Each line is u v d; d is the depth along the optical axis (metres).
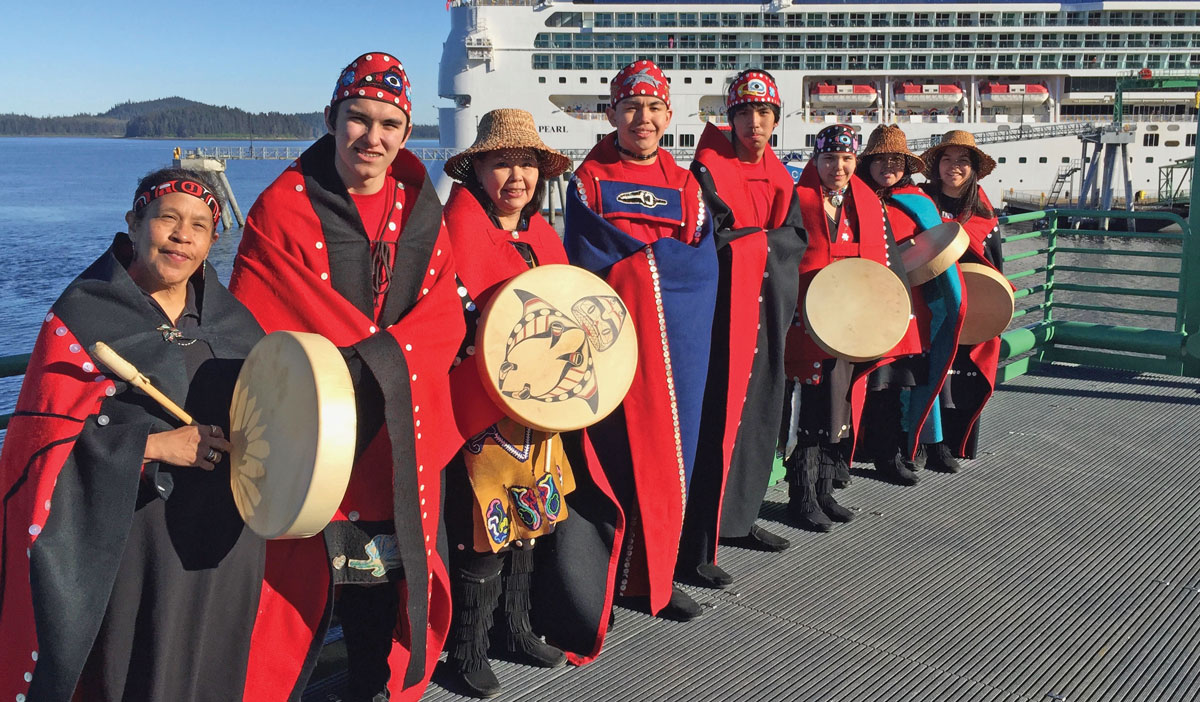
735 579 3.82
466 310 2.76
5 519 1.91
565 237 3.36
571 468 3.19
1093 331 7.57
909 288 4.41
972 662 3.18
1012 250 31.17
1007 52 42.56
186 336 2.12
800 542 4.21
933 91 42.47
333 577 2.39
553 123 40.59
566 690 2.97
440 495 2.63
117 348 1.97
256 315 2.38
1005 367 7.32
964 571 3.91
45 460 1.87
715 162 3.78
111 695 2.01
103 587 1.90
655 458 3.27
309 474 1.94
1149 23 42.94
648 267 3.21
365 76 2.37
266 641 2.40
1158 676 3.10
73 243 44.50
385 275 2.49
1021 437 5.88
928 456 5.27
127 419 1.99
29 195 87.25
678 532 3.35
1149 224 39.59
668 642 3.30
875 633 3.38
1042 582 3.81
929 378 4.83
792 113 42.19
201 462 2.04
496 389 2.64
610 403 2.85
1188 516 4.55
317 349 2.03
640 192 3.38
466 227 2.81
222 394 2.18
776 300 3.77
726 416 3.57
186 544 2.09
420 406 2.44
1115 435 5.92
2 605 1.92
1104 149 40.72
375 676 2.66
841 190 4.17
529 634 3.15
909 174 5.03
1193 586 3.78
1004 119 44.06
